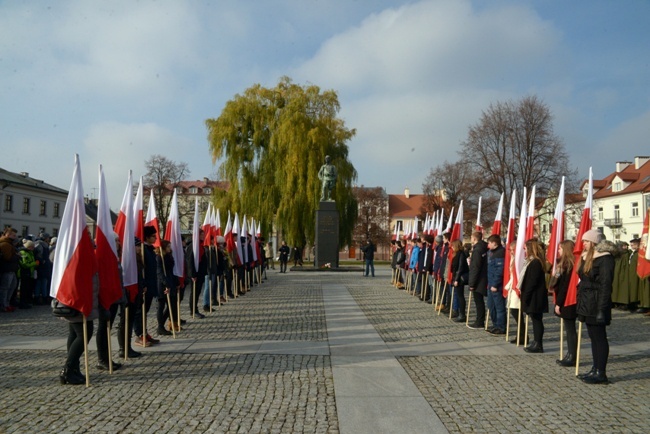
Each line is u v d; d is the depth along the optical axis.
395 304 16.00
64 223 6.71
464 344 9.63
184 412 5.59
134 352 8.33
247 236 21.75
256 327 11.38
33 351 8.64
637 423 5.36
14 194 57.62
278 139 35.84
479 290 11.44
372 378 7.05
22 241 16.30
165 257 10.42
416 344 9.55
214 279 14.84
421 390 6.51
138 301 8.66
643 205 56.84
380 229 83.00
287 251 32.34
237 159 36.53
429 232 21.23
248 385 6.65
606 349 6.93
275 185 36.44
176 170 53.31
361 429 5.13
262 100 38.06
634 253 14.73
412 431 5.10
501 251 10.72
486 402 6.04
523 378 7.15
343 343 9.55
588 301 6.92
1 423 5.22
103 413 5.55
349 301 16.64
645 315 14.51
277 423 5.28
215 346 9.18
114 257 7.39
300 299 17.12
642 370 7.68
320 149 35.59
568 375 7.35
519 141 41.91
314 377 7.07
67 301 6.48
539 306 8.89
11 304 14.70
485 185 42.94
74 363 6.68
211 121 37.56
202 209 62.28
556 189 41.38
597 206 65.31
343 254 86.06
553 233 9.73
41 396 6.13
